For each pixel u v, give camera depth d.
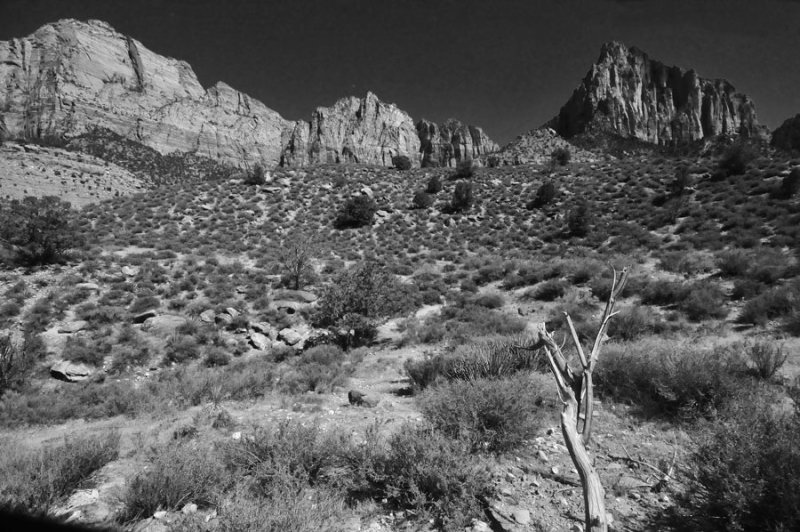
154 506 3.82
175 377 10.48
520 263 20.80
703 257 16.30
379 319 13.80
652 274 15.75
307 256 20.23
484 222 32.34
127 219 29.31
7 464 4.60
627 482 4.04
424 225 32.59
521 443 4.91
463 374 7.45
